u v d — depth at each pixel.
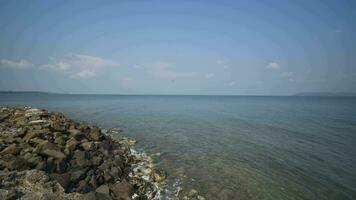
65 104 87.44
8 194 7.93
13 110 30.77
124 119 42.03
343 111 64.62
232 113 58.62
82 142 17.02
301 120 42.91
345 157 18.50
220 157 18.33
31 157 11.69
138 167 15.38
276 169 15.63
